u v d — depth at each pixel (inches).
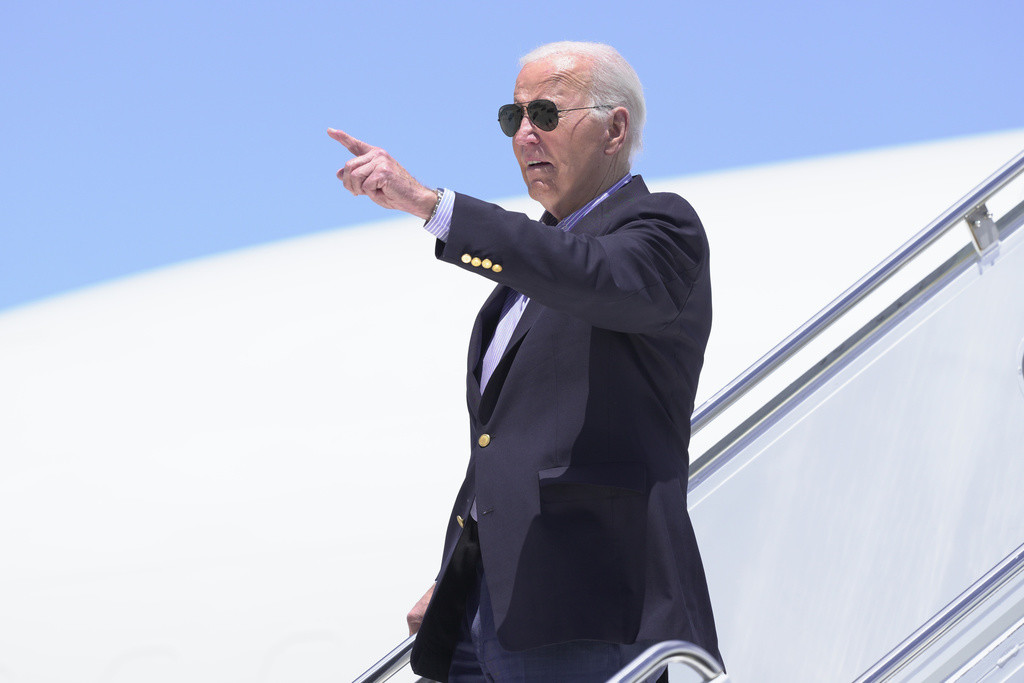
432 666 186.7
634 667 144.9
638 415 166.6
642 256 160.7
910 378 280.7
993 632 229.5
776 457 271.0
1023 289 289.6
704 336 174.6
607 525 161.6
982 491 261.4
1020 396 274.8
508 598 160.6
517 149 191.3
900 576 252.7
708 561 259.1
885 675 216.1
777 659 247.9
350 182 152.6
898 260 273.4
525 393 168.1
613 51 190.9
